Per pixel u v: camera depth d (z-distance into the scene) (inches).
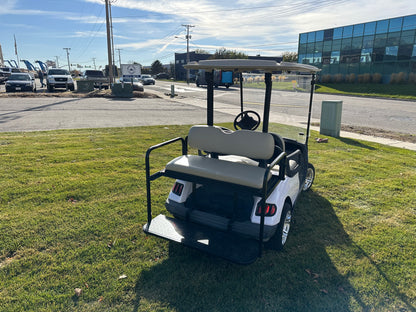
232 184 104.7
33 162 220.8
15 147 258.2
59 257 115.5
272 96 156.3
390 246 129.8
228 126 397.1
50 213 147.9
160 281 104.5
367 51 1363.2
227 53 2283.5
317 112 604.1
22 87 857.5
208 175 108.8
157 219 124.7
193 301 96.1
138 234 132.3
